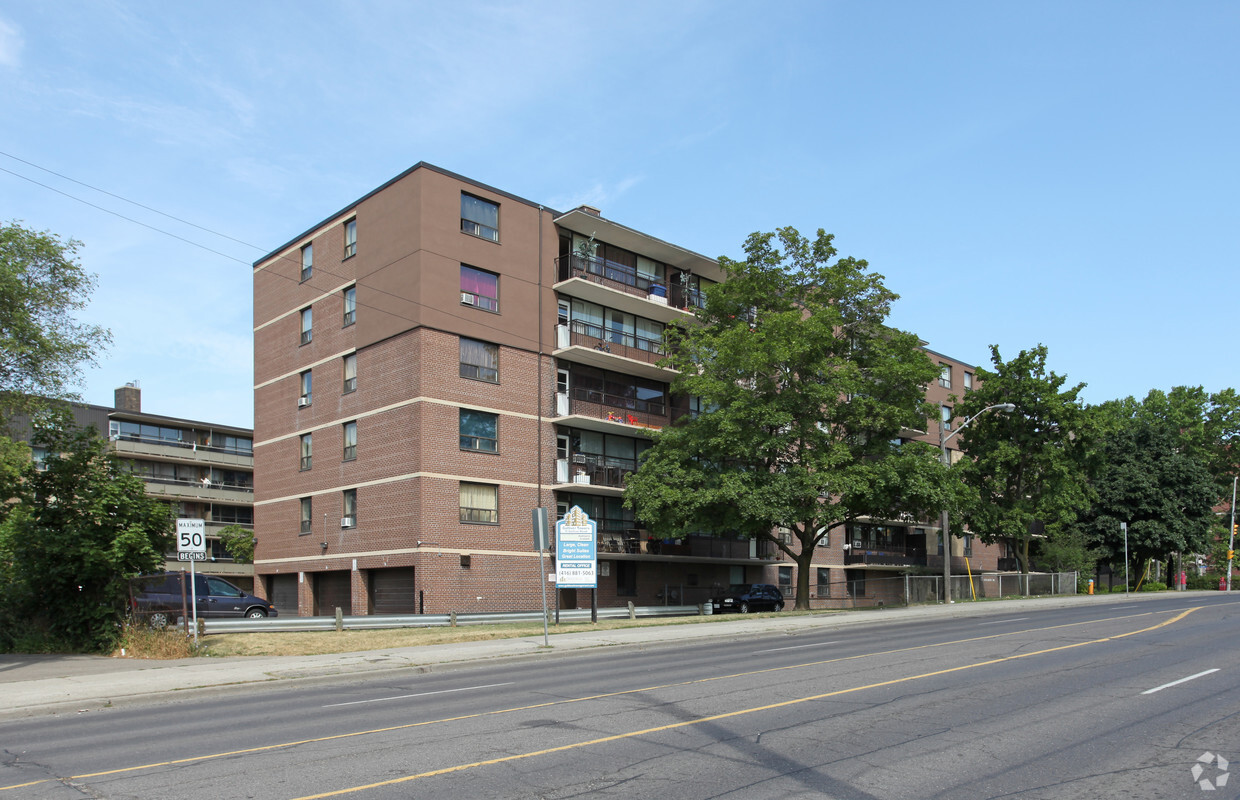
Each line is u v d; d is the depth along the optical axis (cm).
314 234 4038
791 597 4812
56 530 2167
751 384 3562
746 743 916
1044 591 5400
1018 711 1088
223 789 763
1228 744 893
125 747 991
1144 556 6650
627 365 4056
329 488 3784
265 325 4303
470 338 3547
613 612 3525
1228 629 2275
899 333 3647
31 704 1352
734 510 3416
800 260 3775
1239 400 7975
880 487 3384
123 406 6244
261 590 4144
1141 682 1322
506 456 3603
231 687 1543
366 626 2877
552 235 3906
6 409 2903
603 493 3950
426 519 3316
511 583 3544
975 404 5244
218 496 6178
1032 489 5225
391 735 999
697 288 4562
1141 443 6706
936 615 3338
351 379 3744
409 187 3528
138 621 2167
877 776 777
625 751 886
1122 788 732
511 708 1184
